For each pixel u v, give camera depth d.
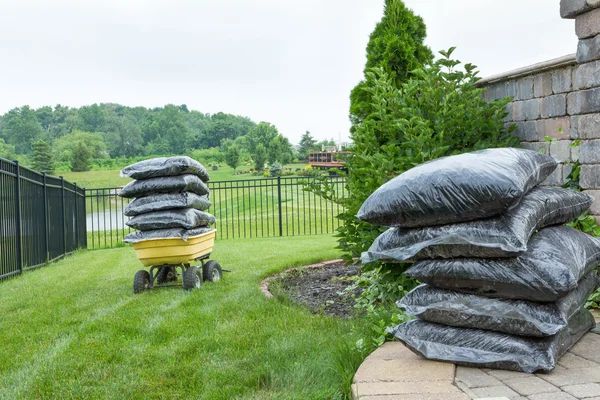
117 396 3.13
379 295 4.98
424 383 2.58
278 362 3.48
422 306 3.01
